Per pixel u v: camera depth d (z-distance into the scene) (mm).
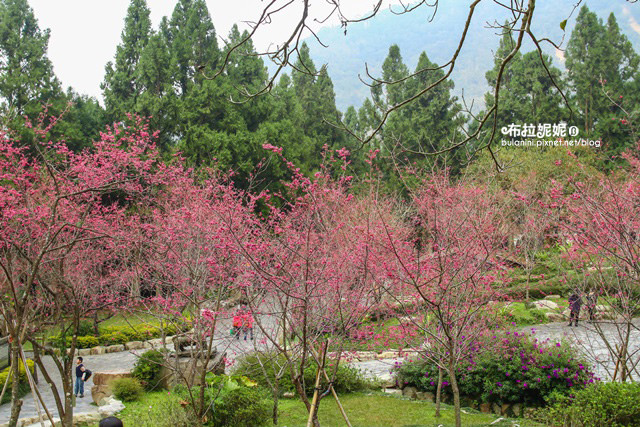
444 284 8273
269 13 3691
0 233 9023
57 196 7887
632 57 42344
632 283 9234
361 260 8805
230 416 10164
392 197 22016
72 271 12680
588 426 8031
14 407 6918
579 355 11844
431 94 40750
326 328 8984
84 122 34688
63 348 8008
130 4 36750
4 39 30781
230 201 11445
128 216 16781
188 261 10172
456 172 30875
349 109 57375
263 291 9414
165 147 33656
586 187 9797
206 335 10516
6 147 12234
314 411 7031
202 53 36562
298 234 8984
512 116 42969
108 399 12914
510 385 10906
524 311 19328
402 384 13219
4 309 7129
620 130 36750
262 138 33000
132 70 36031
